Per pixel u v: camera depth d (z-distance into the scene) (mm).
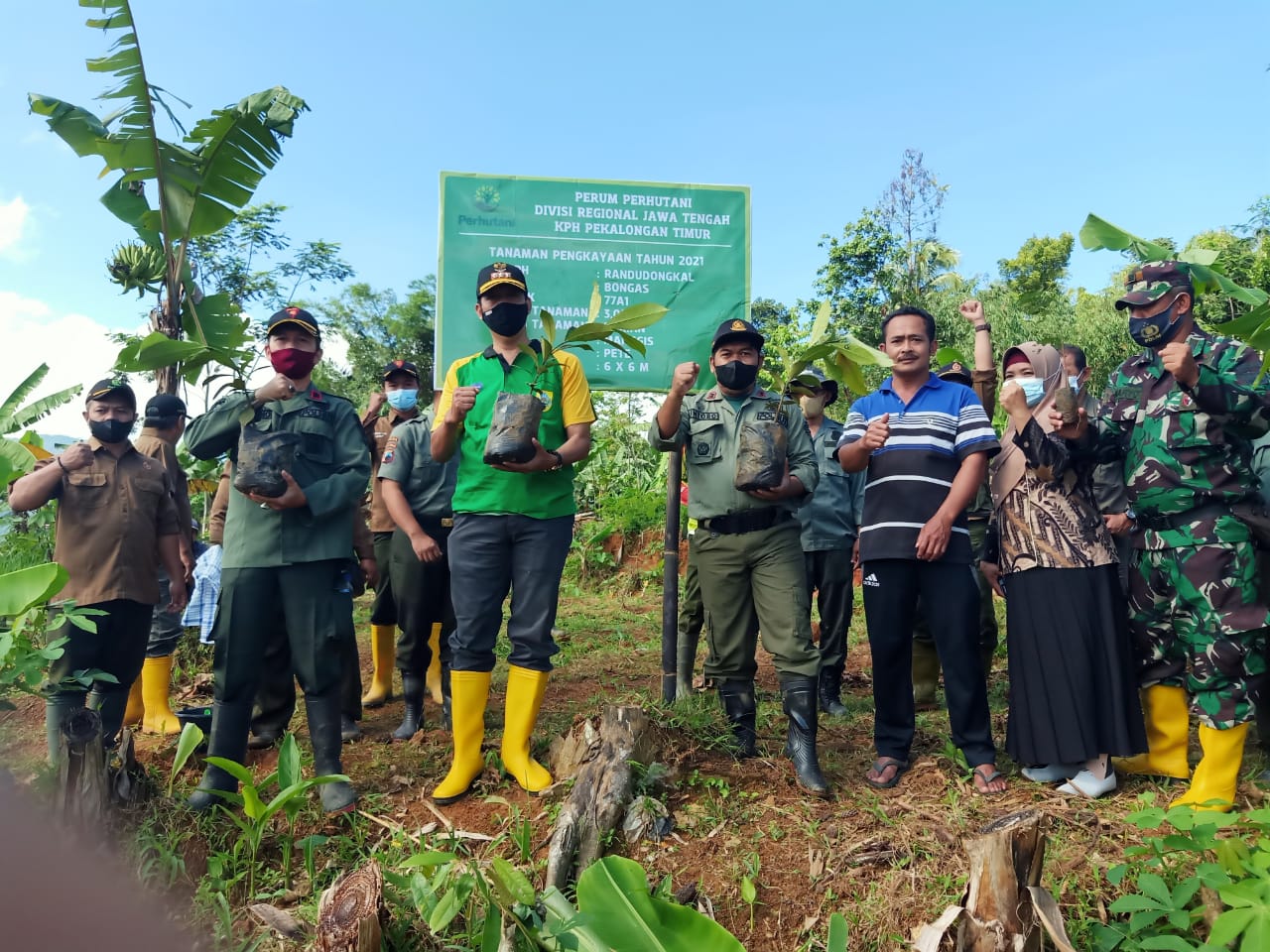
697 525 3896
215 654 3395
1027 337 15180
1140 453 3396
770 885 2834
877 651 3631
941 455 3600
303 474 3424
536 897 2395
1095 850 2924
